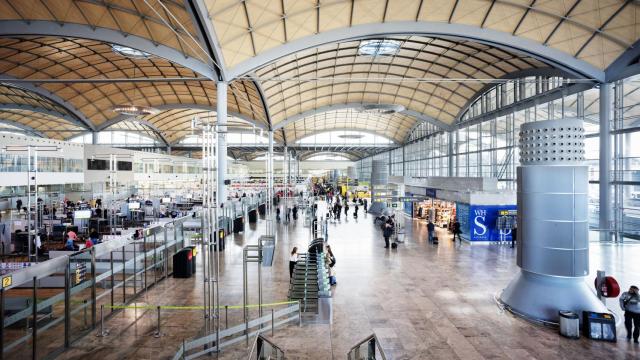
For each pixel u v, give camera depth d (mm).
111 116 49219
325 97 42406
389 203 39562
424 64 33094
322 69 33812
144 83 38938
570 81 23641
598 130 22844
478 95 35531
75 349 8828
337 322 10266
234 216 27562
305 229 28422
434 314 10852
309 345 8922
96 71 35312
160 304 11766
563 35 21984
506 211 21812
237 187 49969
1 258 18016
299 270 13414
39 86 38188
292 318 10102
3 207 25312
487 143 34438
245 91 37469
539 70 26844
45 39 27359
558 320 10141
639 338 9266
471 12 22062
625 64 20969
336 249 20312
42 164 30281
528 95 29016
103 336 9508
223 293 12734
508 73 30562
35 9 21438
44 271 8273
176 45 22859
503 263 16984
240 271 15680
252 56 22906
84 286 9625
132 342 9172
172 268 16234
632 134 20750
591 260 16734
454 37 23406
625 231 21391
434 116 43156
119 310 11273
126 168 43688
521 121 29219
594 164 23203
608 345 9023
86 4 21281
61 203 29359
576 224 10695
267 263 14016
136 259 12711
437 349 8742
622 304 9422
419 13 22328
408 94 40781
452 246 21203
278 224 31203
